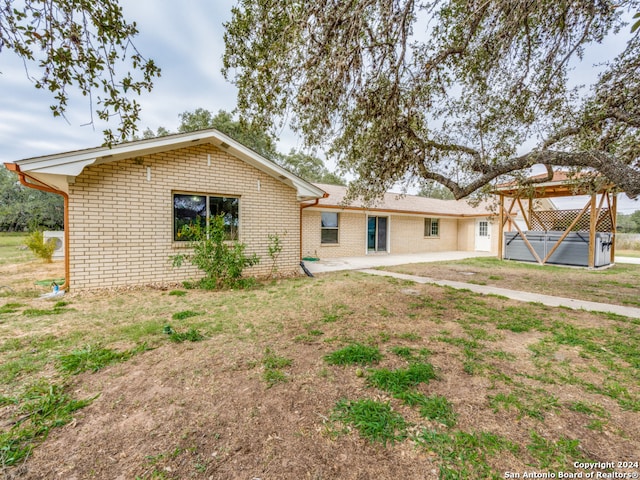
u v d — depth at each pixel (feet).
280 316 14.69
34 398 7.50
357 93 13.08
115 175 19.83
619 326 13.33
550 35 13.20
